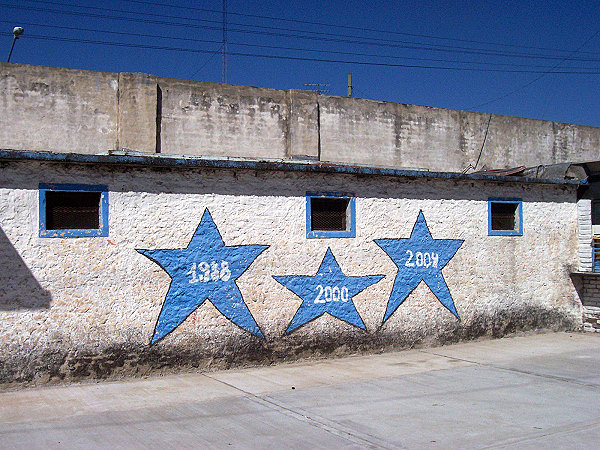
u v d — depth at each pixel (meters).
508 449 5.64
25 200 7.74
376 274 10.37
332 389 7.86
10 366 7.58
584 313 12.90
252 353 9.17
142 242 8.42
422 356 10.16
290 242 9.58
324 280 9.85
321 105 18.16
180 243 8.69
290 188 9.62
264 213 9.38
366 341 10.23
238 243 9.13
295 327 9.55
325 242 9.90
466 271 11.45
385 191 10.55
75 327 7.94
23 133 14.59
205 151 16.41
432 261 11.02
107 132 15.39
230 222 9.09
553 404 7.23
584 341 11.67
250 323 9.18
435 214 11.10
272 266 9.40
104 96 15.44
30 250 7.73
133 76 15.67
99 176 8.20
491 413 6.82
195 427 6.20
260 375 8.67
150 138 15.69
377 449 5.62
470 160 20.80
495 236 11.85
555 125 22.89
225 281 9.01
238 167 9.02
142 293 8.38
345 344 10.02
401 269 10.65
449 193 11.30
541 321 12.41
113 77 15.55
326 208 10.05
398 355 10.25
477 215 11.64
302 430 6.14
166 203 8.62
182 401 7.20
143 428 6.14
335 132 18.33
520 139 21.94
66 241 7.95
